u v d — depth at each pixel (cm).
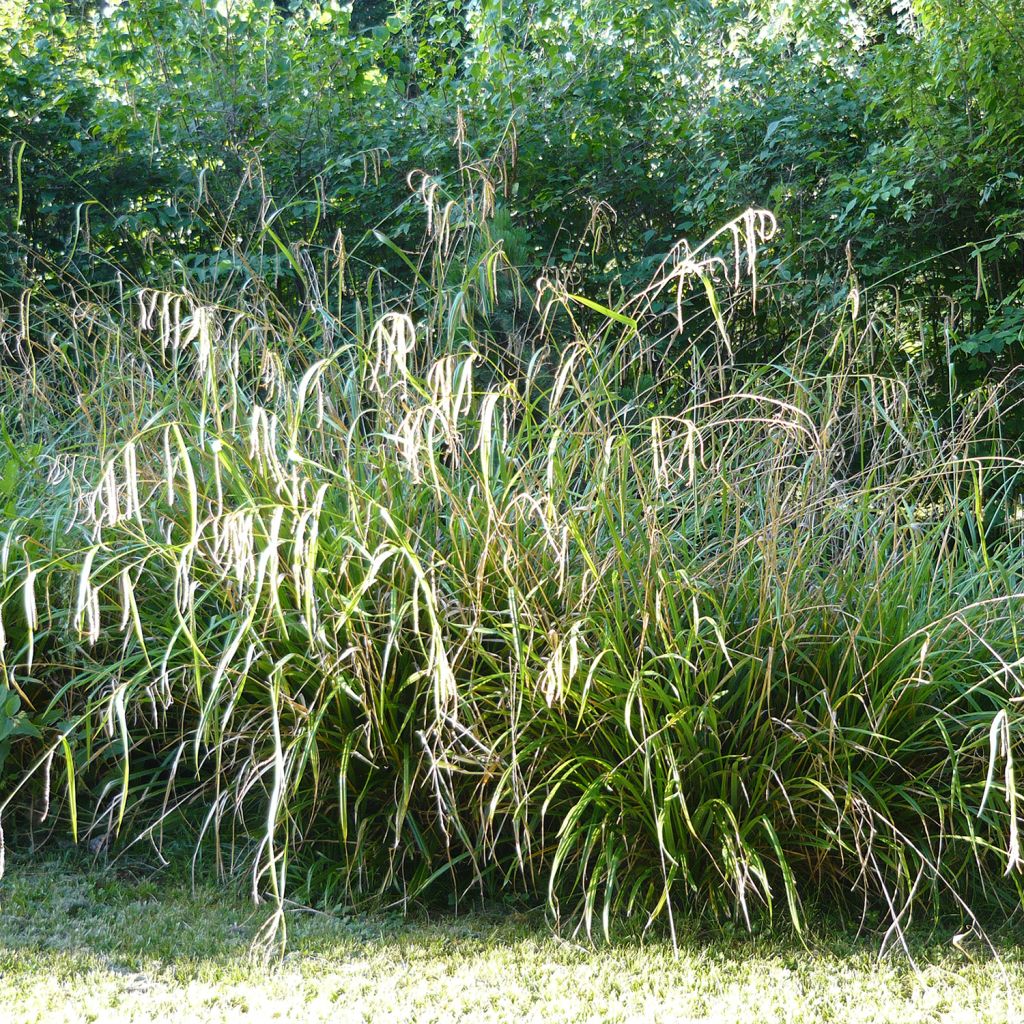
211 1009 272
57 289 773
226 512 355
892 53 788
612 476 365
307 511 301
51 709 366
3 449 423
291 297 747
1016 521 457
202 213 843
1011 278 787
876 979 299
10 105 816
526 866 346
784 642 331
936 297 777
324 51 916
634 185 879
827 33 970
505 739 337
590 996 287
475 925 328
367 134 909
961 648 355
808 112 837
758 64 920
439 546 363
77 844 360
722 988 291
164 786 372
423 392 312
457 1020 273
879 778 339
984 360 770
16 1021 260
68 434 444
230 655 298
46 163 817
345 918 328
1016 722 325
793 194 802
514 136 488
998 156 739
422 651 324
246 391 440
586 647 327
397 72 989
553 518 338
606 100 877
